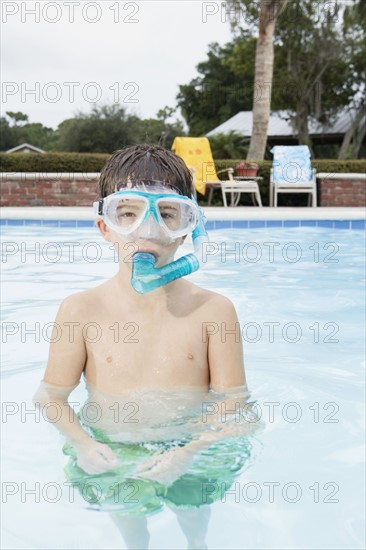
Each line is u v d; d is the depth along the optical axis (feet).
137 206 5.41
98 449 5.17
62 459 5.36
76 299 6.13
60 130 101.91
